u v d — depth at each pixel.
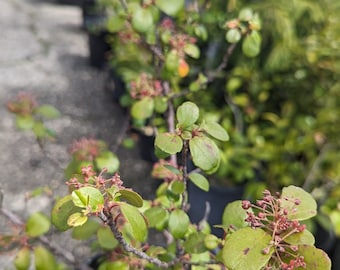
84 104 1.24
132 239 0.45
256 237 0.29
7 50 1.54
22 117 0.61
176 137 0.34
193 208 0.77
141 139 0.99
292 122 0.95
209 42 0.95
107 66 1.35
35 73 1.40
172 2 0.51
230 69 1.00
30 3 2.09
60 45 1.63
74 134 1.09
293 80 0.93
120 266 0.44
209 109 0.93
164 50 0.60
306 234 0.30
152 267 0.44
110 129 1.13
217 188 0.78
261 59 0.96
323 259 0.28
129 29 0.62
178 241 0.43
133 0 0.63
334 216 0.67
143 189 0.92
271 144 0.87
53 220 0.31
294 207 0.31
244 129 0.96
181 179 0.42
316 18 0.91
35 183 0.91
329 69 0.88
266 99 0.99
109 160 0.54
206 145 0.34
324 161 0.86
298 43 0.91
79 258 0.72
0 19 1.83
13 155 0.99
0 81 1.32
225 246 0.29
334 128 0.87
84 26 1.78
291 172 0.86
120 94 1.19
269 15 0.88
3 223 0.77
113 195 0.30
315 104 0.94
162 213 0.43
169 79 0.58
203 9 0.68
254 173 0.84
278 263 0.29
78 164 0.53
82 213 0.29
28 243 0.51
